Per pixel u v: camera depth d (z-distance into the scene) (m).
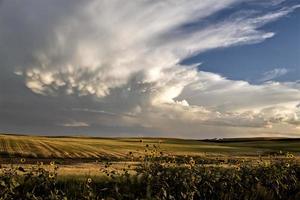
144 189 11.21
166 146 87.06
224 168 13.50
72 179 12.57
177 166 12.27
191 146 95.06
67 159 53.56
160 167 12.02
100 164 27.56
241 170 13.44
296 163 15.49
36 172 10.97
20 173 11.49
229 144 126.12
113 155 62.53
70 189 11.24
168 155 13.12
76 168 21.25
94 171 16.78
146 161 12.45
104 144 88.50
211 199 11.58
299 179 14.18
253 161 14.99
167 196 10.90
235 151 80.62
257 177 13.29
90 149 71.62
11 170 10.76
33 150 64.19
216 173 12.44
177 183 11.30
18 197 9.75
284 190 13.07
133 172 13.23
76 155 60.91
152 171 11.76
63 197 10.06
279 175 13.41
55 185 11.14
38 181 10.70
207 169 12.66
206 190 11.66
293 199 12.62
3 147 65.75
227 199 11.52
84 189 10.92
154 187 11.14
